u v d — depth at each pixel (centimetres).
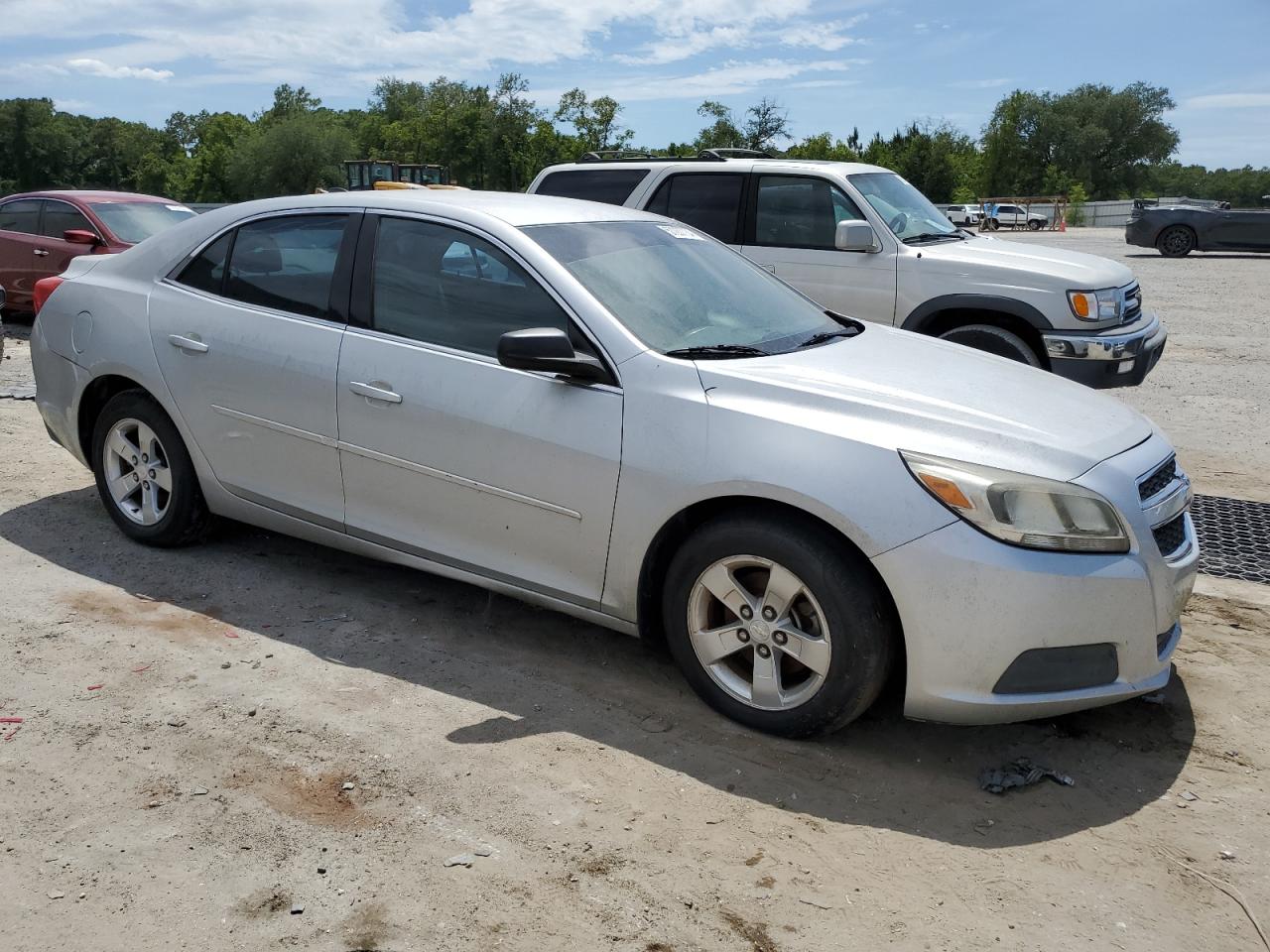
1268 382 957
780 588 325
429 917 252
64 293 496
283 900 257
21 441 672
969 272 735
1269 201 2792
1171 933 254
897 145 9106
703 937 248
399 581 461
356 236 418
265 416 428
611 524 351
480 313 385
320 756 321
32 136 14500
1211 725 353
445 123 9038
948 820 298
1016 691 307
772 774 319
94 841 278
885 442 315
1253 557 509
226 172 10369
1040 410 346
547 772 316
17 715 340
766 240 805
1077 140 10400
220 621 415
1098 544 307
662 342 364
